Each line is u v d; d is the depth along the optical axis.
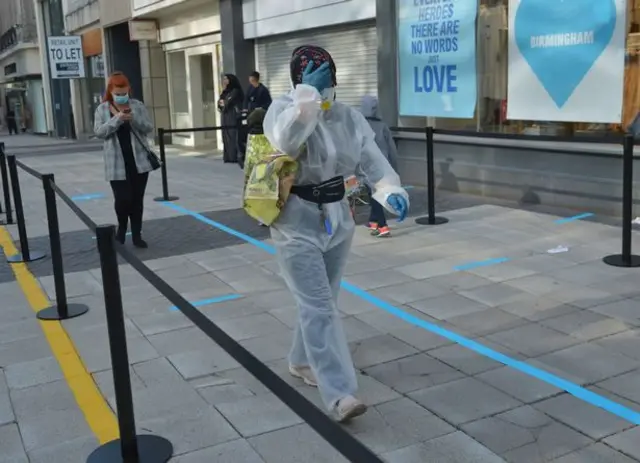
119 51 21.64
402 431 3.31
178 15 17.69
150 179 12.49
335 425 1.86
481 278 5.62
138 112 6.82
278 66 13.65
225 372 4.09
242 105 14.19
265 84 14.20
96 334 4.82
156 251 7.06
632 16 7.07
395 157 6.88
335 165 3.38
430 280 5.63
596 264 5.81
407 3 9.79
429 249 6.58
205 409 3.63
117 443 3.29
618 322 4.55
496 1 8.52
